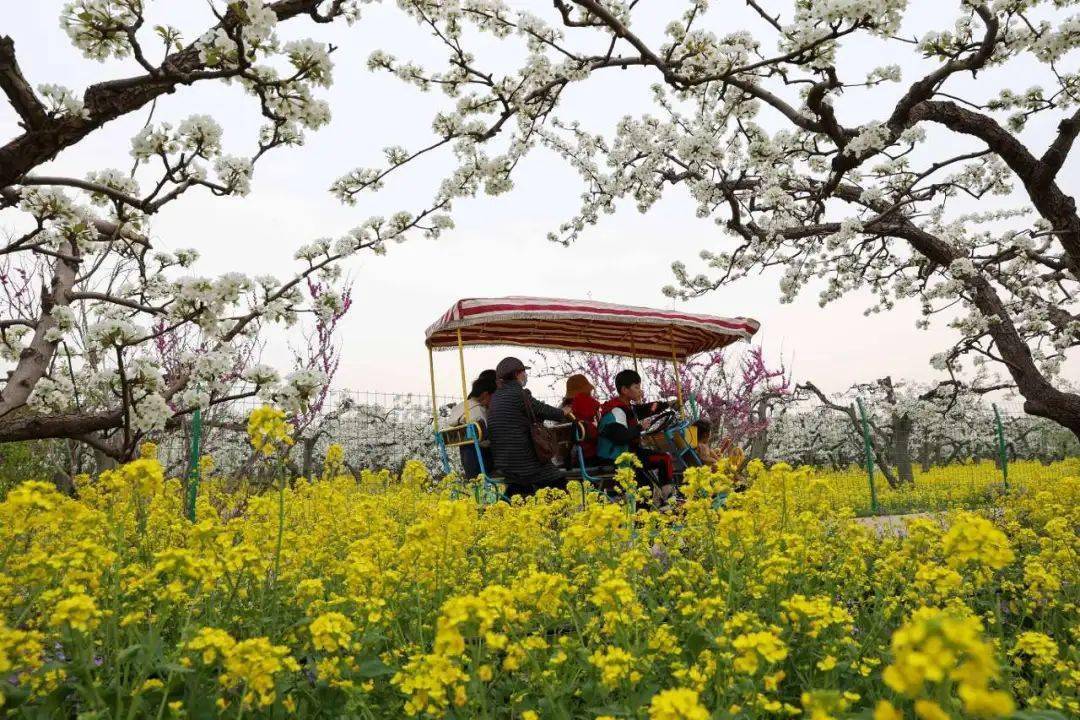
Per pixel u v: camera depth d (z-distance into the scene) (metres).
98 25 3.45
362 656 2.83
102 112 3.58
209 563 2.55
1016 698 2.91
